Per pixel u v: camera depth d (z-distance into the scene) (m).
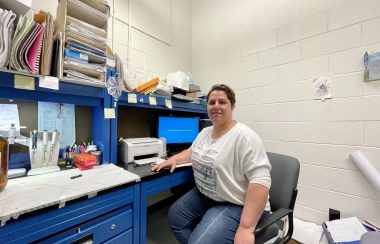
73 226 0.81
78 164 1.20
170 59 2.33
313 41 1.61
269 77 1.87
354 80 1.43
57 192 0.81
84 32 1.17
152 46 2.12
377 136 1.34
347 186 1.46
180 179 1.38
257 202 0.90
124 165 1.37
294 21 1.71
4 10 0.89
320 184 1.58
